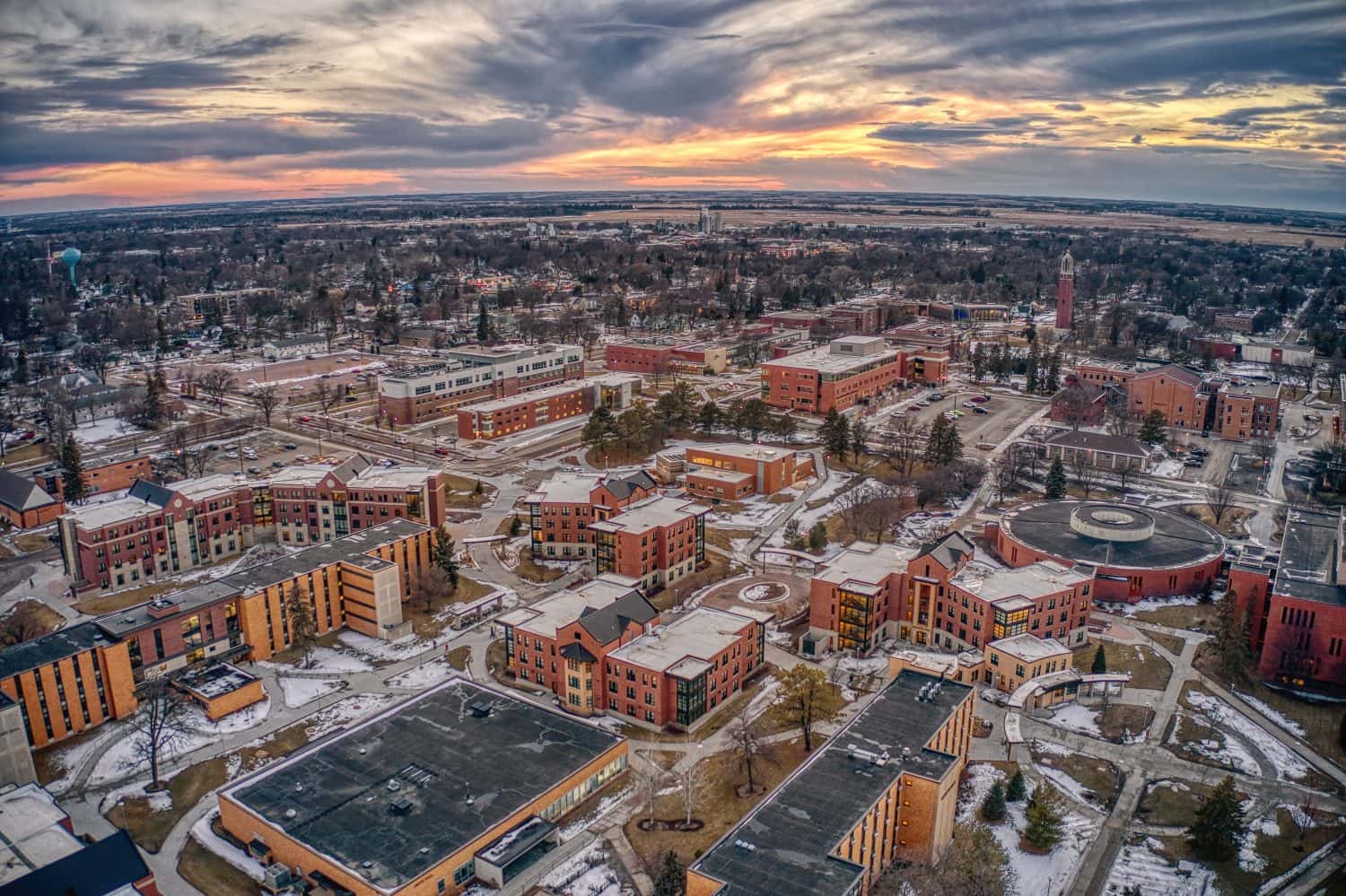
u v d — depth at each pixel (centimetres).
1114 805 11775
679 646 14212
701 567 19150
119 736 13275
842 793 10319
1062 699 14225
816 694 13038
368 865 9894
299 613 15725
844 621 15850
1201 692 14350
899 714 11962
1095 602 17475
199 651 14875
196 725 13500
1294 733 13325
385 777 11531
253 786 11319
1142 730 13388
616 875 10456
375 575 15912
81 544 17738
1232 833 10712
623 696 13825
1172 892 10294
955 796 11231
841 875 8994
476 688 13750
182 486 19950
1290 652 14412
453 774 11600
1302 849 10919
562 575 18688
